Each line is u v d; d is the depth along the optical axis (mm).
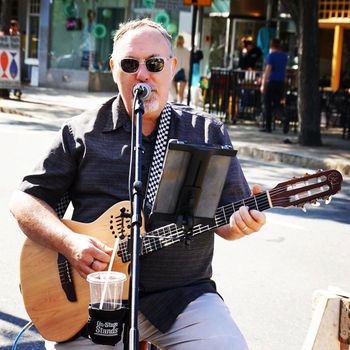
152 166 3891
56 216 3891
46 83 30141
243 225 3537
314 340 3887
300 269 7770
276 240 8773
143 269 3791
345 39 22500
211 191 3322
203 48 26125
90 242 3721
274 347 5953
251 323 6371
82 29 29484
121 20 28594
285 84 19812
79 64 29594
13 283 6973
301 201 3619
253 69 21984
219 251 8219
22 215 3904
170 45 3887
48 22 30078
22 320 6184
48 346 4008
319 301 3965
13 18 31812
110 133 3936
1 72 22766
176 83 22906
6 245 8039
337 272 7758
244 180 3982
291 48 23891
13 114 20250
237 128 19469
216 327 3658
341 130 20188
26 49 31172
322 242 8820
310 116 16438
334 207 10719
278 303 6812
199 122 3994
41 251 3947
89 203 3955
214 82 20859
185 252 3797
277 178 13055
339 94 19391
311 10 16188
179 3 24078
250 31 25359
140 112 3570
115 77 3900
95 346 3871
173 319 3721
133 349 3066
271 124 19469
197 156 3209
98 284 3439
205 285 3865
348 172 13984
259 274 7539
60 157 3975
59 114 19938
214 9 25562
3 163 12406
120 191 3916
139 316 3809
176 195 3291
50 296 3932
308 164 14594
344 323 3883
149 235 3738
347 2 21984
